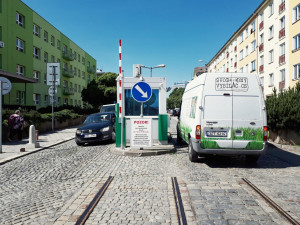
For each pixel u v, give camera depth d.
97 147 11.55
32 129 11.35
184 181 5.74
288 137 12.30
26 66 31.97
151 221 3.67
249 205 4.25
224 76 7.33
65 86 46.09
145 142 9.52
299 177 6.11
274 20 29.84
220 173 6.52
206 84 7.35
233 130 7.20
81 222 3.63
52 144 12.49
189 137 8.27
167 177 6.10
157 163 7.78
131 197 4.71
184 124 9.73
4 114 14.59
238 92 7.28
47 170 7.11
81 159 8.65
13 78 22.27
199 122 7.29
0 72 19.41
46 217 3.88
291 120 11.93
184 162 7.94
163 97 11.09
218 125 7.23
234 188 5.20
